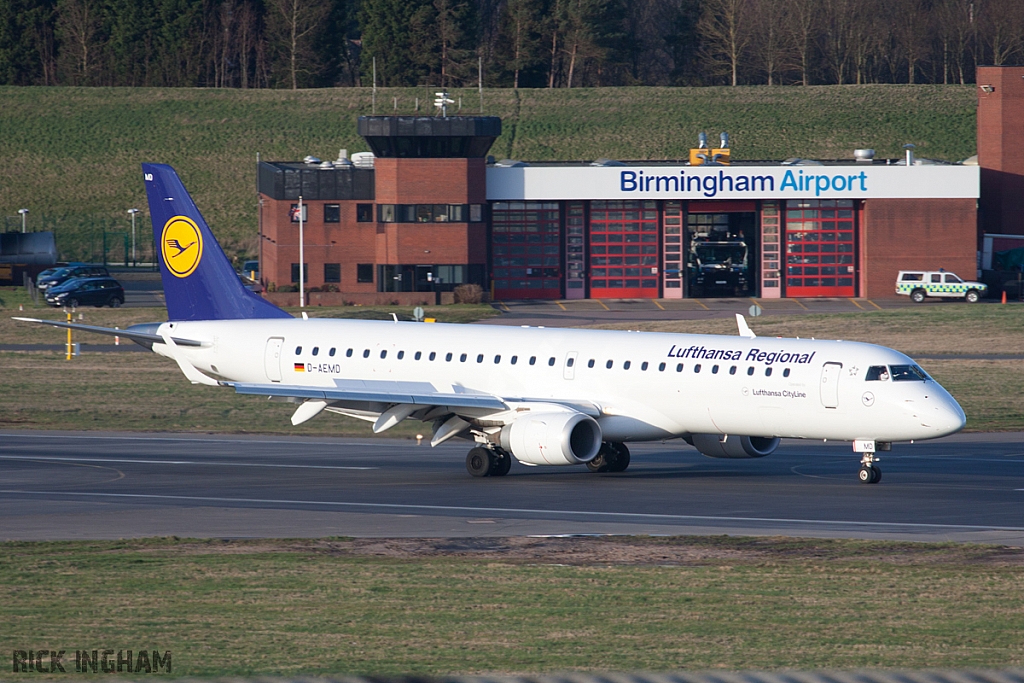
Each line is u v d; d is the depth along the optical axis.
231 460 165.00
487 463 148.38
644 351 149.12
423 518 117.69
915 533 109.75
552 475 151.38
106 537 108.06
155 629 76.00
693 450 178.00
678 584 88.75
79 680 65.25
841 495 132.38
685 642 73.31
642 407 147.88
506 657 69.75
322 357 167.62
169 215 182.25
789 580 90.06
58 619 78.38
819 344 142.75
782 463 163.38
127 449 175.88
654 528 112.50
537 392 153.12
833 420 138.62
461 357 158.75
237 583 88.56
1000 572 92.94
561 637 74.31
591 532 110.44
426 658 69.50
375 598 84.25
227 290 181.00
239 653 70.50
